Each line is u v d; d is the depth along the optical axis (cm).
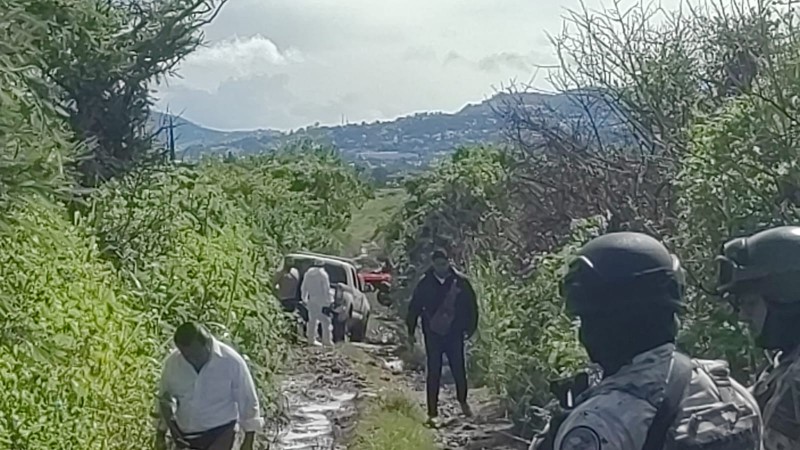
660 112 1196
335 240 3519
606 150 1244
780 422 317
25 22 534
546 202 1296
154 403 757
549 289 1035
